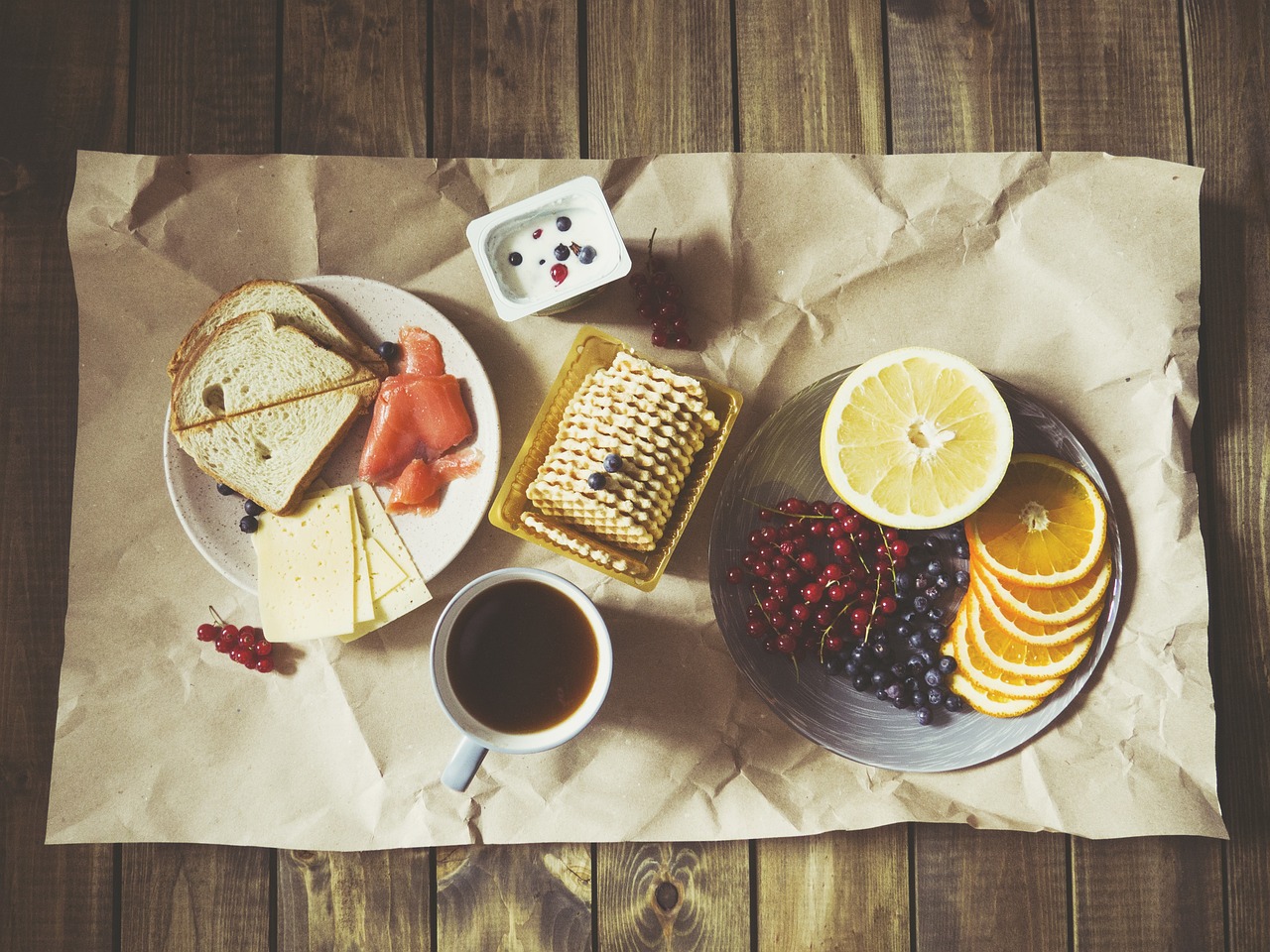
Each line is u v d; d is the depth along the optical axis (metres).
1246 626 0.68
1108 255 0.67
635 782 0.66
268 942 0.66
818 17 0.69
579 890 0.67
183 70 0.68
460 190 0.67
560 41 0.68
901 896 0.67
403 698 0.66
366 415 0.66
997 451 0.61
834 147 0.69
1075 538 0.63
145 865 0.66
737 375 0.68
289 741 0.66
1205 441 0.69
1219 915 0.67
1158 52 0.69
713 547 0.64
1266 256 0.69
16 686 0.67
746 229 0.68
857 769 0.66
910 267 0.68
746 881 0.67
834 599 0.63
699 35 0.69
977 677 0.63
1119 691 0.66
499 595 0.62
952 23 0.69
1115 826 0.66
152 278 0.67
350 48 0.68
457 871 0.67
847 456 0.62
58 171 0.68
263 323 0.65
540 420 0.64
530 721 0.61
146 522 0.67
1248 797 0.67
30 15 0.68
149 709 0.66
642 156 0.67
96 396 0.67
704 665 0.67
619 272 0.62
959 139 0.69
